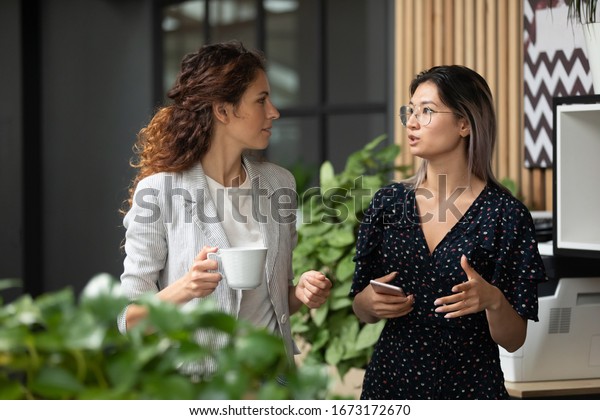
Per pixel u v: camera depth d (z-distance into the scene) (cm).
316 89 687
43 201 839
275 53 709
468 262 284
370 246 302
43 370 109
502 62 546
